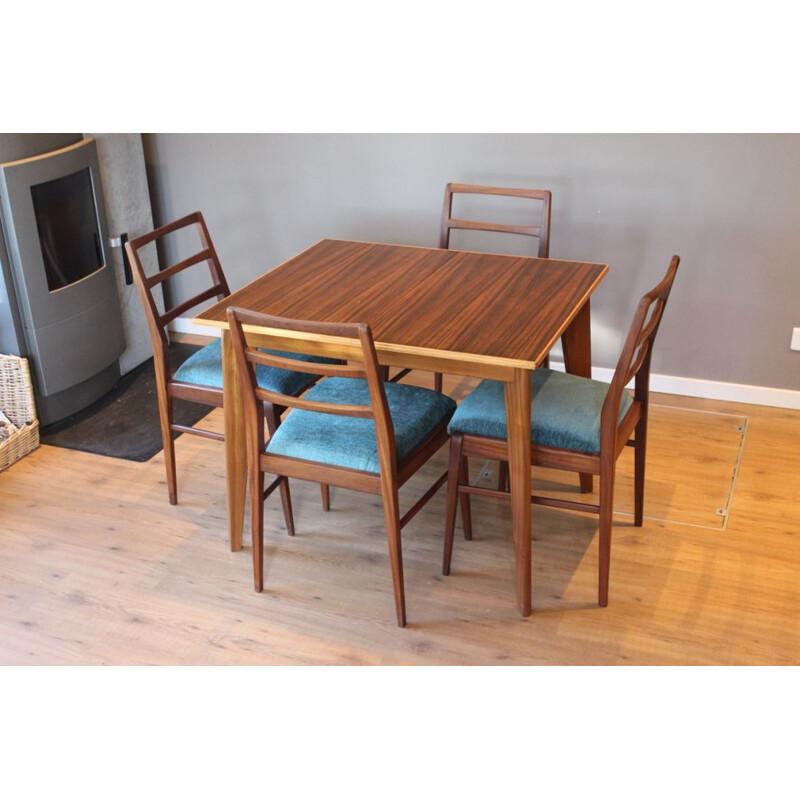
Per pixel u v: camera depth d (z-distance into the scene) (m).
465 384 3.94
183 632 2.60
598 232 3.66
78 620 2.65
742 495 3.14
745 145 3.35
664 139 3.44
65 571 2.84
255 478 2.60
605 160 3.54
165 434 3.05
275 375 2.94
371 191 3.90
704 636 2.55
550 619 2.62
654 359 3.79
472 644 2.54
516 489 2.50
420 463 2.60
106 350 3.81
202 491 3.23
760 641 2.53
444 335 2.45
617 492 3.17
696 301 3.63
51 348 3.51
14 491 3.23
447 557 2.77
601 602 2.65
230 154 4.02
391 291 2.77
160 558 2.89
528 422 2.41
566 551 2.89
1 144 3.21
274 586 2.77
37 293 3.40
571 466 2.51
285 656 2.52
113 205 3.85
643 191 3.54
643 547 2.89
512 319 2.54
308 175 3.96
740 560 2.83
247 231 4.16
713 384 3.73
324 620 2.64
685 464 3.32
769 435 3.49
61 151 3.42
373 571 2.83
